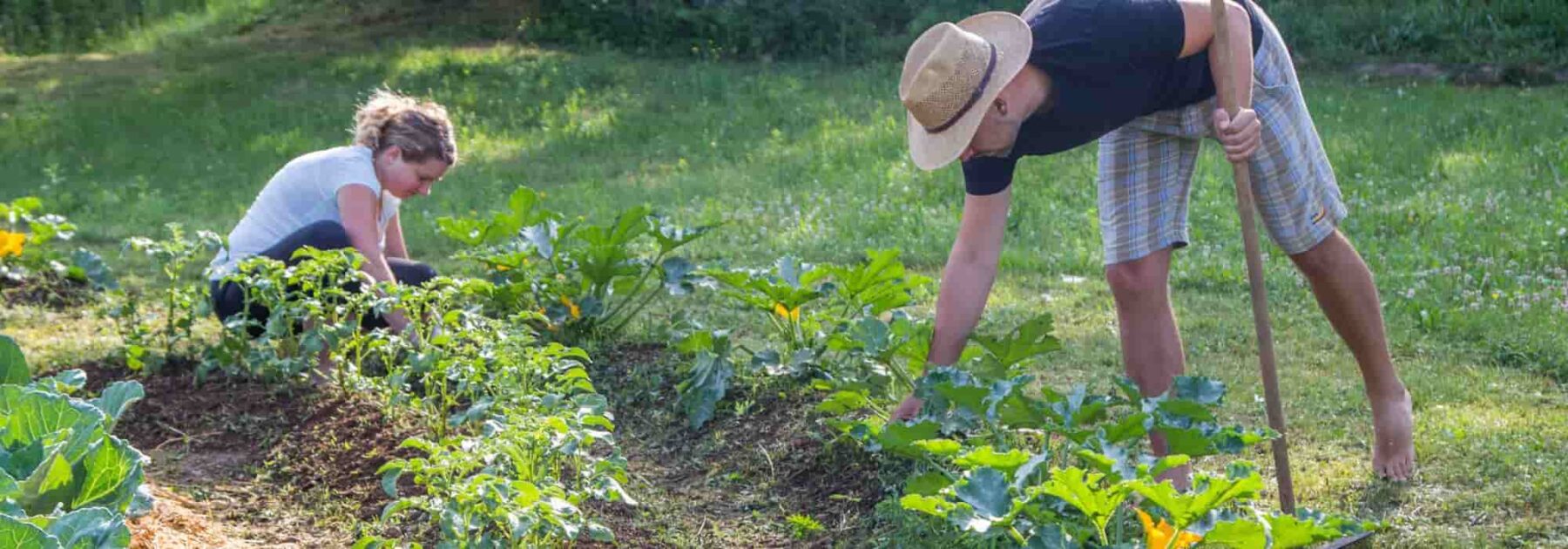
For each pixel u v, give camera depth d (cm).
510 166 1040
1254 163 364
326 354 477
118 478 266
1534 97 1100
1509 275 606
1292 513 342
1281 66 366
